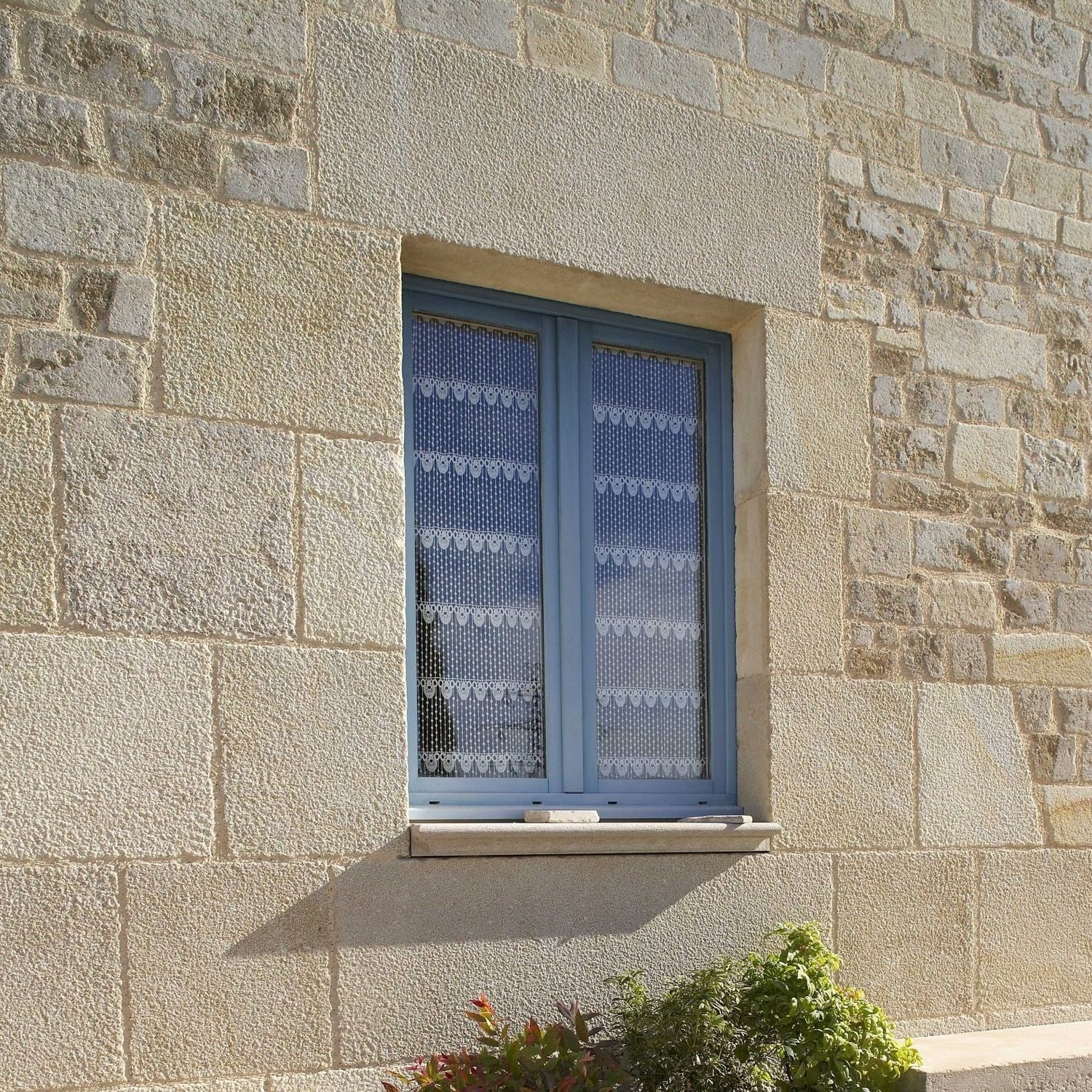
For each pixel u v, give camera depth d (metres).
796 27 4.18
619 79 3.85
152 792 3.05
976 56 4.52
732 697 4.05
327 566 3.30
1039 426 4.49
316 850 3.21
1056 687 4.40
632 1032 3.31
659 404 4.14
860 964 3.92
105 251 3.14
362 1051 3.21
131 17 3.22
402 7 3.56
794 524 3.99
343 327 3.39
